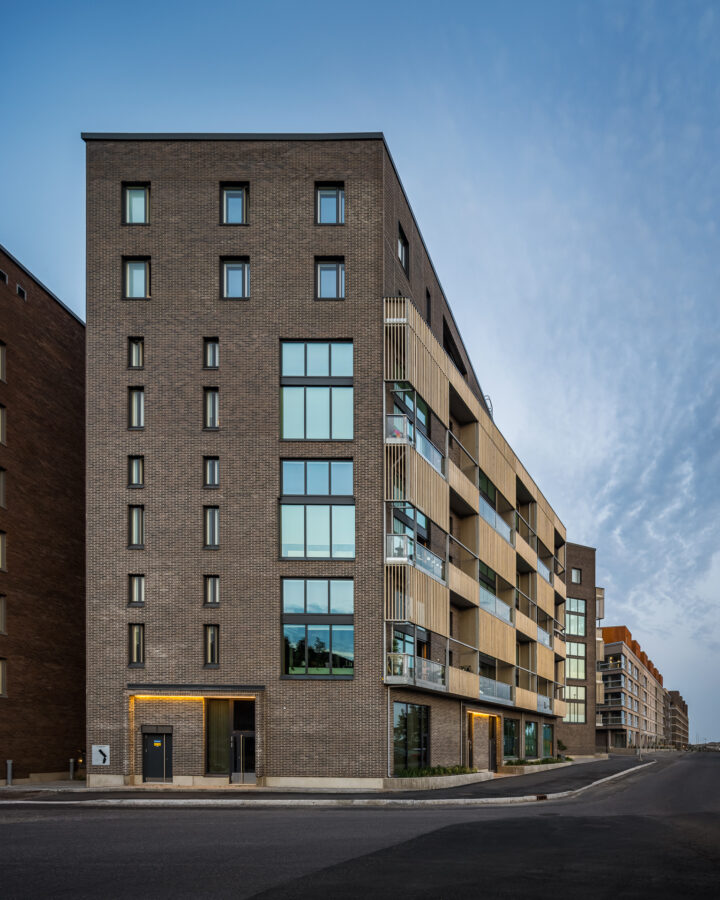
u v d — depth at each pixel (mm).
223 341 32188
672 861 13383
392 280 33969
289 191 32906
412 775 30547
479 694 40375
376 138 33062
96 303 32438
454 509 41531
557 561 71250
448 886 10953
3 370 36000
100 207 32750
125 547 31125
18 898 9969
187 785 29406
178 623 30672
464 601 39750
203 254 32562
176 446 31688
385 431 32062
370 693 30156
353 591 30969
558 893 10672
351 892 10422
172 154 33000
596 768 49531
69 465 40656
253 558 31031
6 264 36438
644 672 163375
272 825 17375
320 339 32281
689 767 54750
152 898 9961
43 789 27906
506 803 25188
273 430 31734
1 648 34438
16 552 35938
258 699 29938
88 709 30219
